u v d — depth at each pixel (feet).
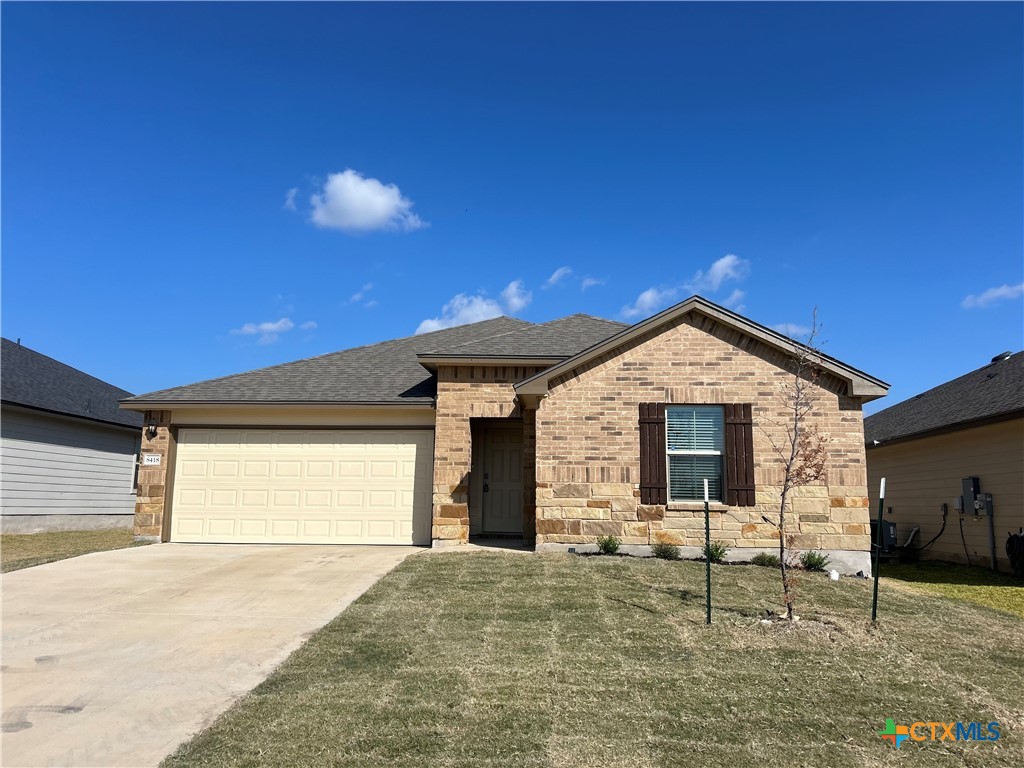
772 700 18.48
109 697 18.37
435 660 21.08
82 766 14.52
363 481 45.65
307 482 45.80
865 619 27.27
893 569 47.67
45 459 61.93
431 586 30.68
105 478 69.82
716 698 18.52
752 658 21.89
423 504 45.24
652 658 21.63
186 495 46.09
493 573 33.32
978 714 17.92
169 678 19.81
